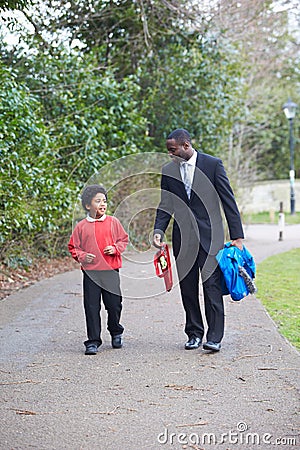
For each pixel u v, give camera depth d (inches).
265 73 965.2
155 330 266.5
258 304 319.0
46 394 184.9
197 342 235.1
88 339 234.2
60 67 459.5
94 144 446.6
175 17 552.7
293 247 611.8
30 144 365.7
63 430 157.3
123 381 196.5
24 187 346.6
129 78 502.3
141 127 518.3
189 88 584.1
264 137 1246.9
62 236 479.8
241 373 202.8
